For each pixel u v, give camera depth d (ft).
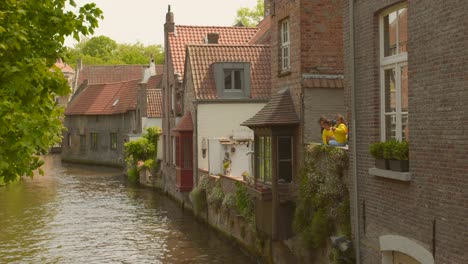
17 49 26.86
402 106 31.83
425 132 28.30
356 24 35.60
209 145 73.72
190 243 65.31
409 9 29.48
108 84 191.11
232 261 56.80
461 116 25.70
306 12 47.80
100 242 66.80
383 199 32.53
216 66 84.33
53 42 28.89
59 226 76.38
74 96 209.87
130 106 160.97
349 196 37.63
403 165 30.30
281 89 52.06
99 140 180.75
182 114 93.66
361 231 35.35
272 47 54.44
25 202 97.19
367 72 34.37
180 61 101.40
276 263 49.98
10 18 26.66
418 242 29.07
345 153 38.42
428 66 27.99
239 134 82.79
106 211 87.51
